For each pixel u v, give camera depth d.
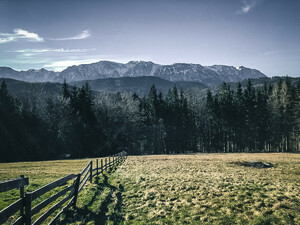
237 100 75.69
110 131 68.44
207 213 9.06
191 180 15.99
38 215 7.97
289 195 11.48
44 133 59.72
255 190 12.66
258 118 71.56
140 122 74.75
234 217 8.60
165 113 76.44
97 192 12.28
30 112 61.56
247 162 29.05
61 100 62.78
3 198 9.83
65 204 9.24
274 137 69.69
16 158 53.19
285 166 26.00
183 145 77.50
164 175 18.56
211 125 79.31
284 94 63.62
